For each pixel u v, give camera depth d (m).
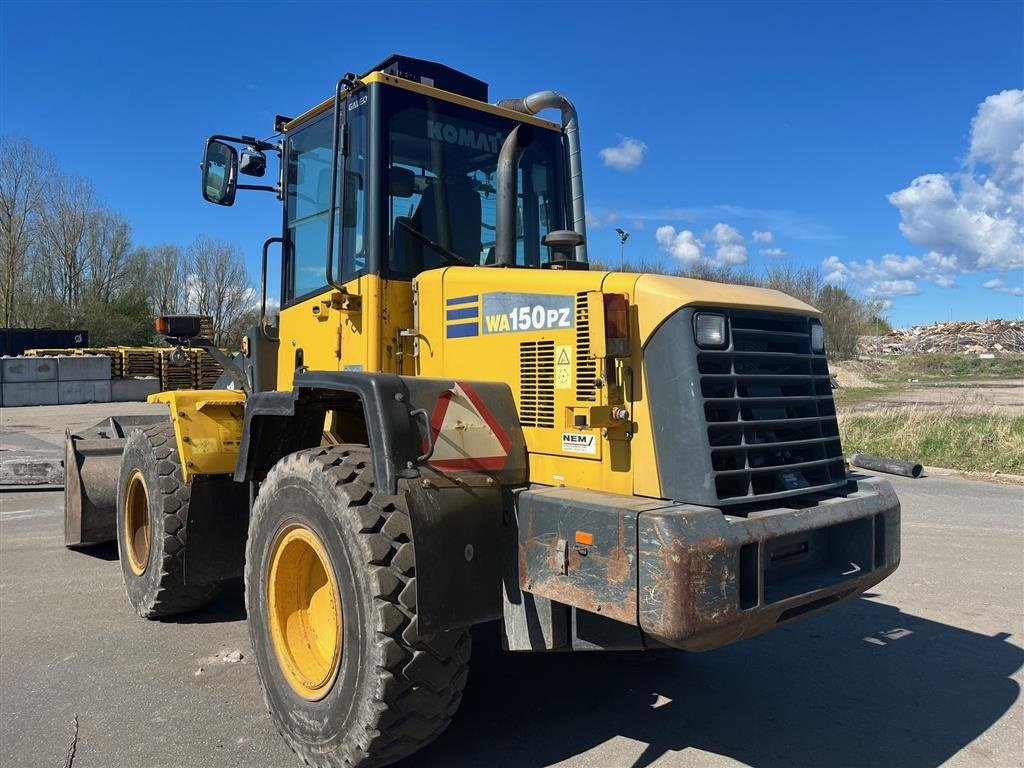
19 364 23.61
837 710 3.68
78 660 4.20
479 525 2.89
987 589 5.52
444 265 3.99
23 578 5.78
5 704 3.66
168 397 4.70
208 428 4.57
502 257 3.78
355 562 2.81
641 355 2.89
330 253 3.81
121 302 44.28
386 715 2.72
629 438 2.91
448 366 3.60
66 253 42.94
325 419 3.86
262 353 4.72
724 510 2.78
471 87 4.39
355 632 2.81
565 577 2.74
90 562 6.22
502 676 4.05
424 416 2.88
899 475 10.09
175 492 4.57
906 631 4.74
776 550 2.92
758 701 3.77
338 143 3.82
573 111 4.85
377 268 3.71
